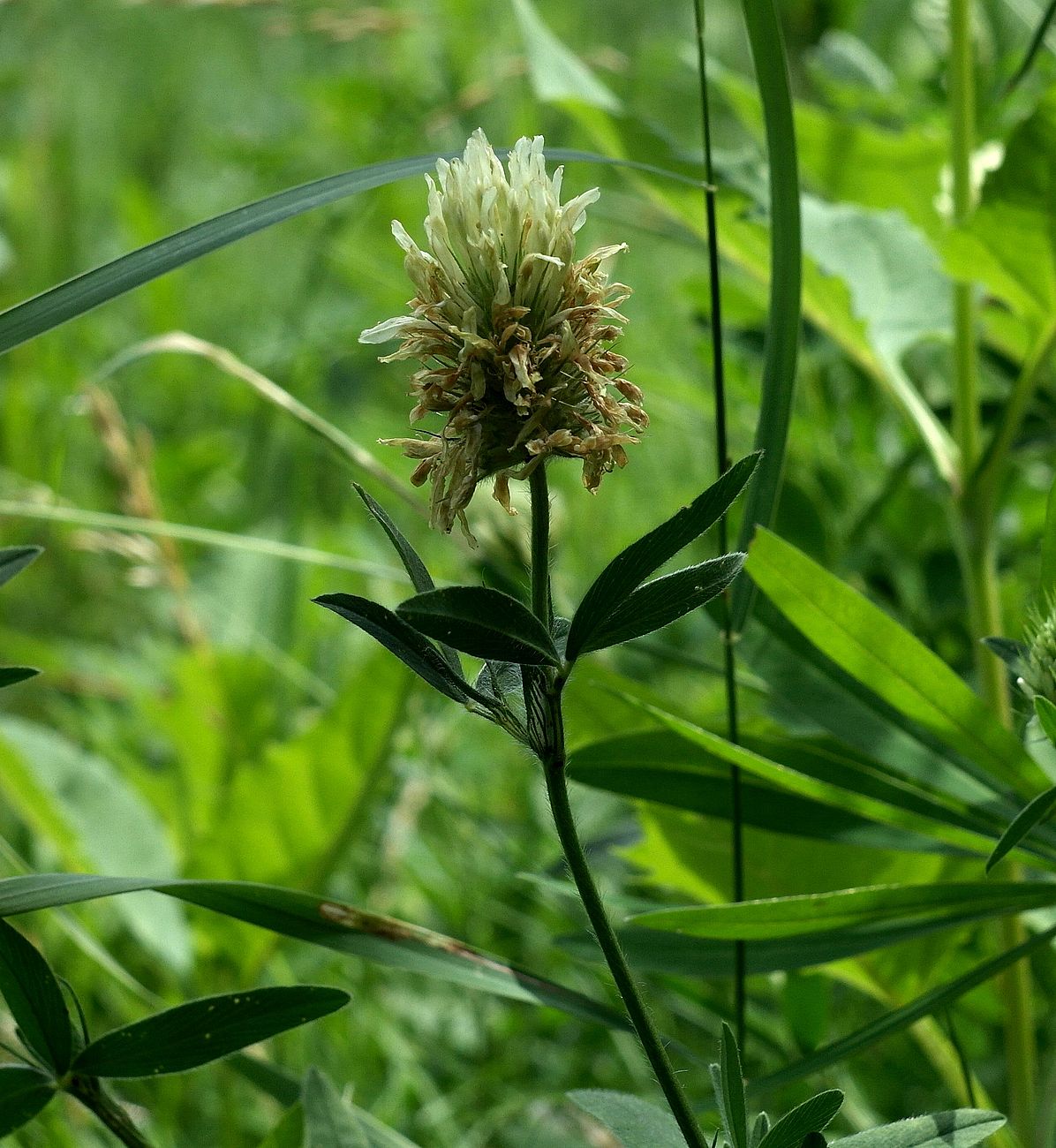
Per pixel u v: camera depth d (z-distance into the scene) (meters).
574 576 1.10
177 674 0.91
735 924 0.55
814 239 0.71
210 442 1.25
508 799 0.95
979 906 0.57
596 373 0.49
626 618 0.49
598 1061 0.75
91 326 1.48
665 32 1.65
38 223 1.49
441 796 0.83
